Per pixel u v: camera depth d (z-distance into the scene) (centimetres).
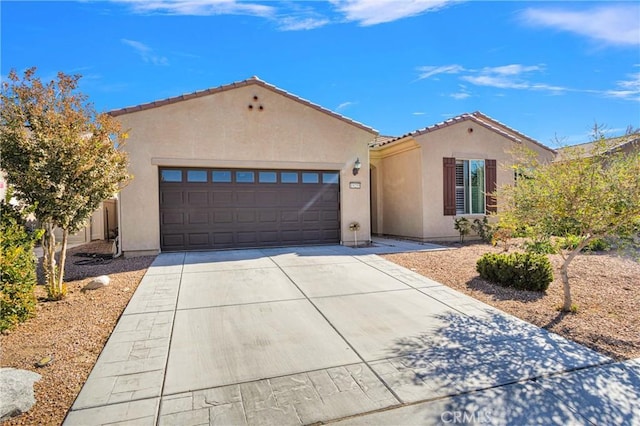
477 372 389
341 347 452
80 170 631
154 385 361
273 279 782
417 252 1127
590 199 524
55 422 302
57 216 630
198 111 1134
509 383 367
